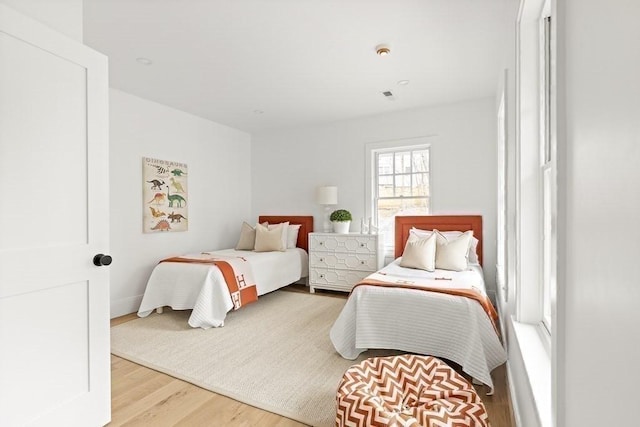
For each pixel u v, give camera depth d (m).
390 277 2.93
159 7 2.18
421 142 4.39
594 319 0.58
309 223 5.16
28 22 1.44
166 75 3.30
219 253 4.45
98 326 1.73
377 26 2.44
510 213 2.09
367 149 4.76
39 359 1.48
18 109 1.41
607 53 0.53
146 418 1.81
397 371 1.84
